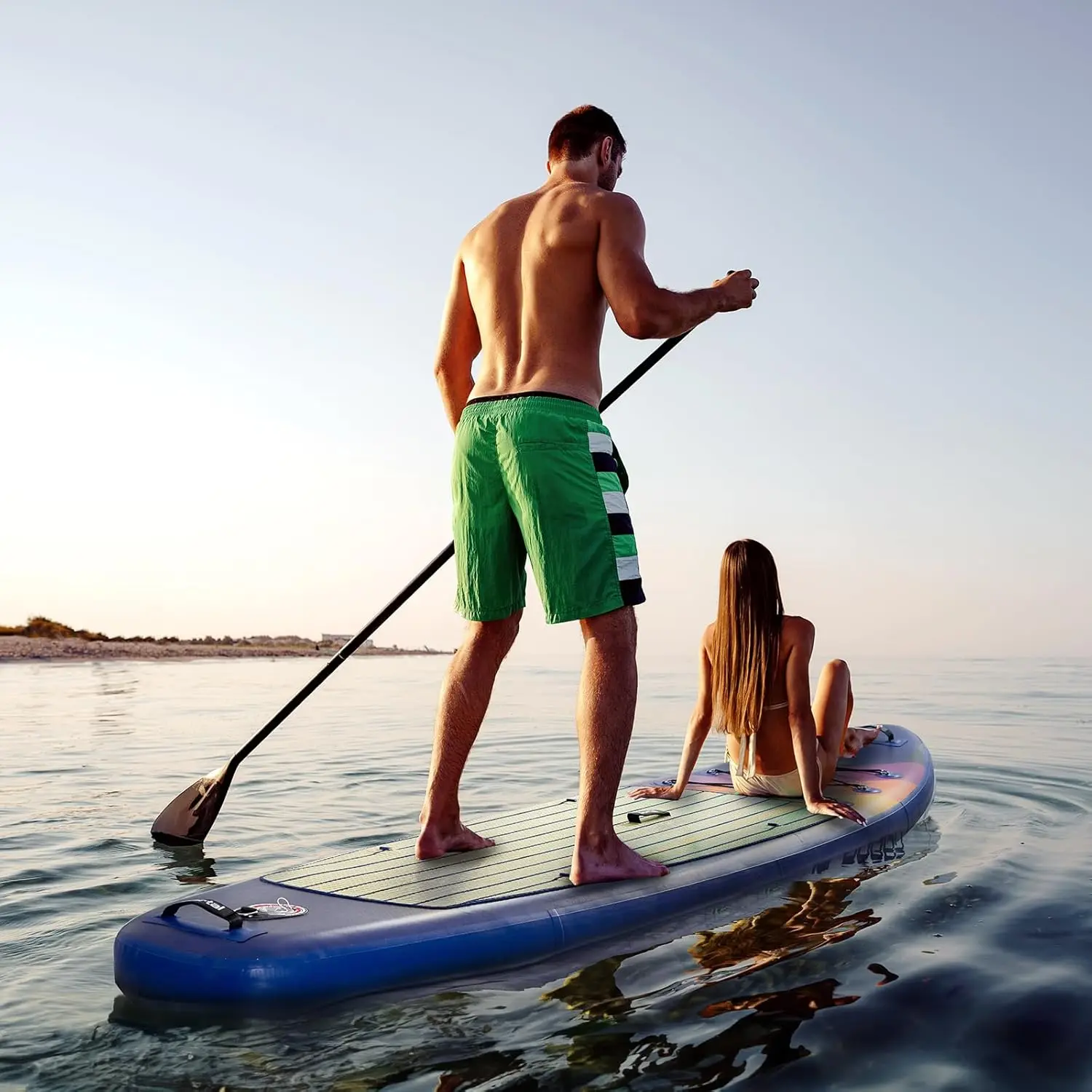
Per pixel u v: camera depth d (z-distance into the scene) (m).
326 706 10.23
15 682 13.55
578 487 2.61
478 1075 1.73
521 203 2.85
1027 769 4.96
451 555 3.44
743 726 3.54
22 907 2.85
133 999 2.11
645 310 2.57
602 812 2.64
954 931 2.44
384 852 2.86
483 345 2.84
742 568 3.50
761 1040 1.84
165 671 17.44
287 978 2.03
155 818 4.14
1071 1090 1.63
